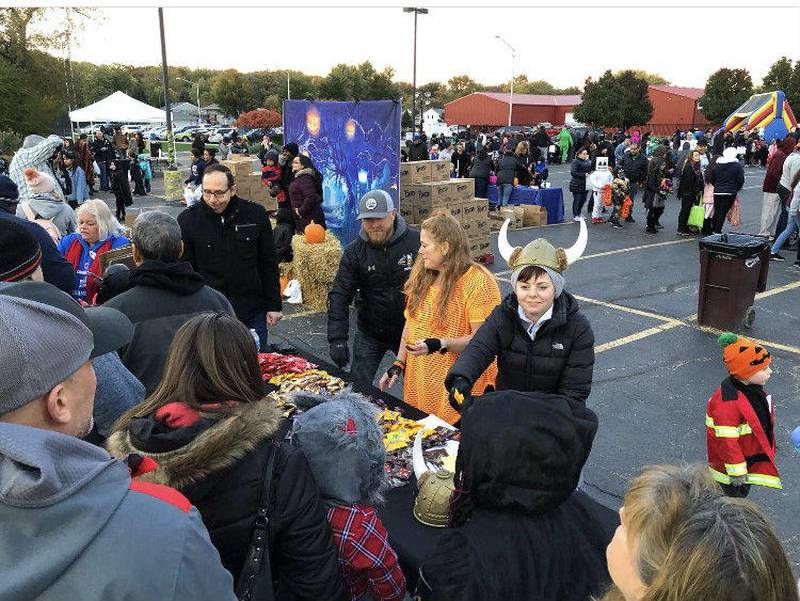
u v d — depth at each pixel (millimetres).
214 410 1584
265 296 4602
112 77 88562
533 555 1696
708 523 1075
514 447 1717
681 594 1046
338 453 1838
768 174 10852
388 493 2520
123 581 937
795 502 3949
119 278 3289
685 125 55031
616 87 49531
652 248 11508
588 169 14211
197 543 1049
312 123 10367
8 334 1010
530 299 2695
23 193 5789
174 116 85188
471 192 10062
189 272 2926
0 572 896
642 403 5305
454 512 1884
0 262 2299
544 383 2838
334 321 4105
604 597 1326
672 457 4480
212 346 1634
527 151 16688
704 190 12516
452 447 2766
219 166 4242
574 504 1873
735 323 7000
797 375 5887
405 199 9781
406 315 3691
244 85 82938
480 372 2828
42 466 928
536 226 13891
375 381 5867
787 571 1052
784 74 59375
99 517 953
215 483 1515
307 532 1639
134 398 2340
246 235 4332
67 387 1110
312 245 7852
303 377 3441
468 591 1648
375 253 4035
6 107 29219
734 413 3365
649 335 6945
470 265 3436
